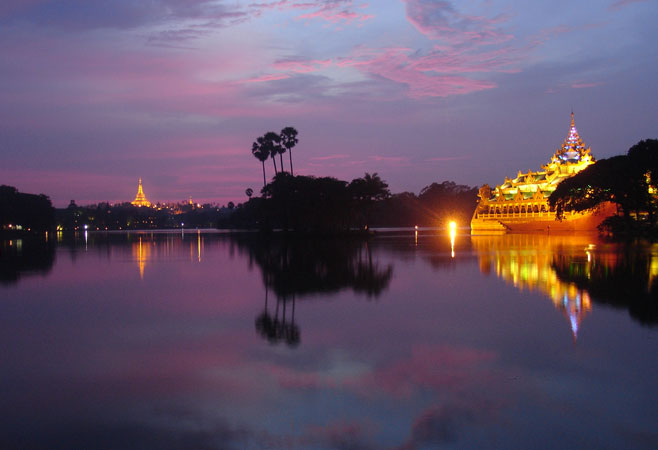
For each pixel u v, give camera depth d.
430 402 11.55
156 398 12.10
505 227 140.88
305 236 108.88
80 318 21.86
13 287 32.34
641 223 86.94
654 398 11.51
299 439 9.88
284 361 14.92
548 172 154.12
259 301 25.42
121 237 145.25
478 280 31.95
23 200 163.50
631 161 82.56
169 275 38.28
